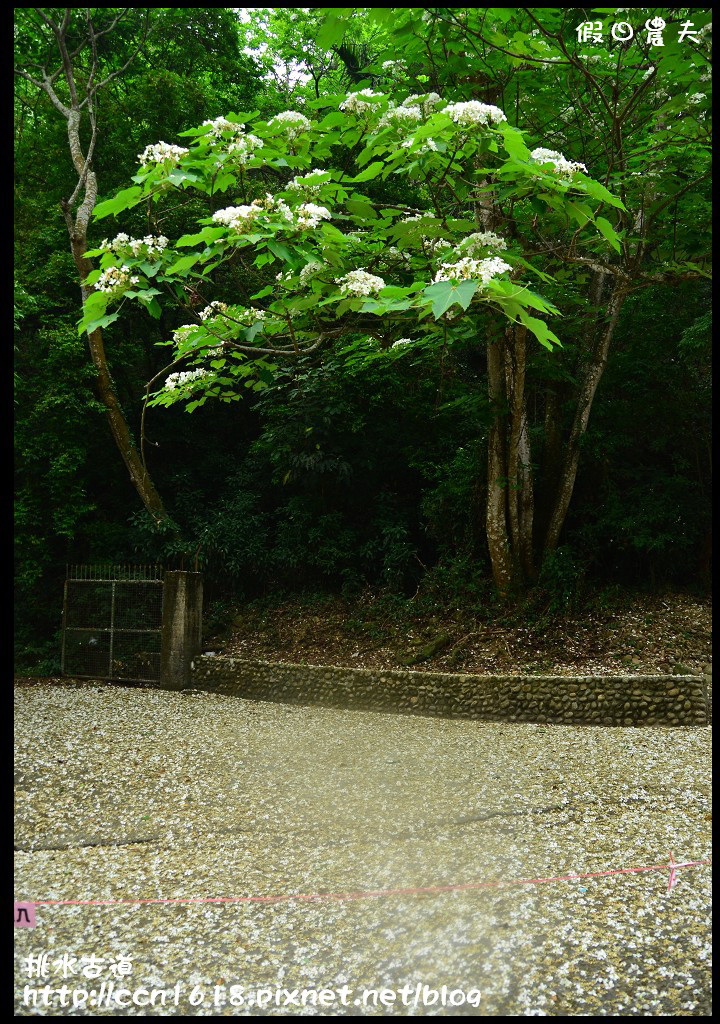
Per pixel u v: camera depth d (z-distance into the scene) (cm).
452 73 620
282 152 532
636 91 636
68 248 1271
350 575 1188
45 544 1211
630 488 1127
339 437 1205
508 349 971
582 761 641
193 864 467
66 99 1380
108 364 1270
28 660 1191
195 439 1381
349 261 586
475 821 514
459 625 1031
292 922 384
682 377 1132
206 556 1202
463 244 517
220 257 471
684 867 419
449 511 1150
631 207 690
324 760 685
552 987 316
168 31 1356
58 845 507
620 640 948
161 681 1059
